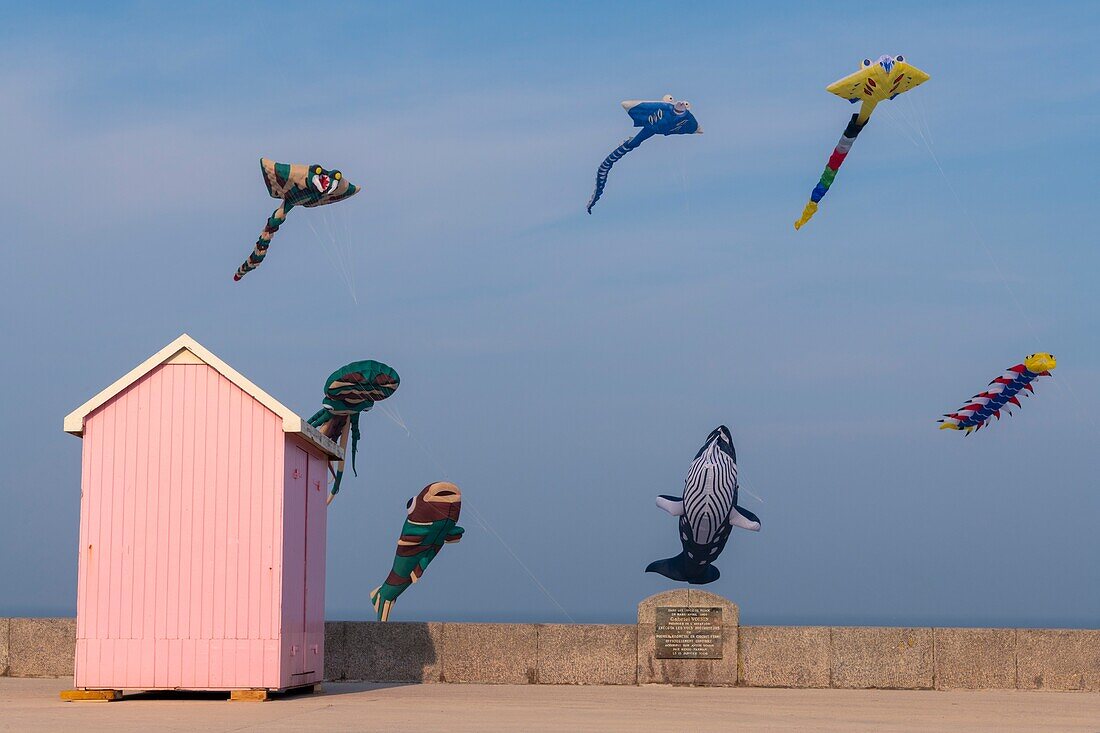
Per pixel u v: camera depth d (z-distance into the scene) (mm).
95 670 16312
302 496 17469
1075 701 17547
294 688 17969
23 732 12547
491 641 19750
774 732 13195
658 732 13016
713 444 20000
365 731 12695
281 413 16578
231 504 16531
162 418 16719
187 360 16781
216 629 16344
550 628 19703
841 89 16688
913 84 16750
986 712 15883
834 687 19250
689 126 18109
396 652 19828
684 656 19500
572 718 14375
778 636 19453
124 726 13102
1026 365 20094
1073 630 19125
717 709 15797
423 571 21422
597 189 18562
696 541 19766
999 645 19156
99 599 16453
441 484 21547
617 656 19594
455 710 15172
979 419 20750
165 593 16422
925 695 18344
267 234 19516
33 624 20219
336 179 19109
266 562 16422
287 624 16688
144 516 16562
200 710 14984
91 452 16703
